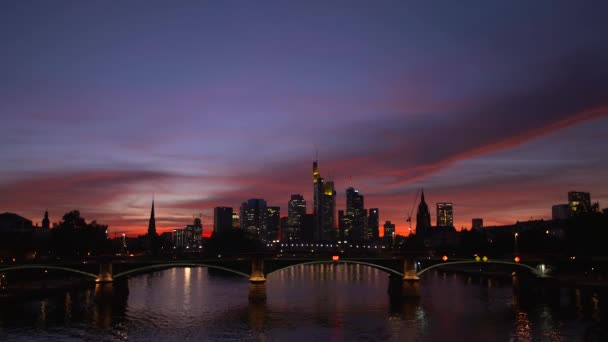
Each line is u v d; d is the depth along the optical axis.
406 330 121.56
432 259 185.00
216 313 144.25
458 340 112.06
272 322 131.25
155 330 122.62
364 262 180.25
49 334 118.62
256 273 172.38
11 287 182.75
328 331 120.81
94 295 176.50
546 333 117.69
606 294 177.62
